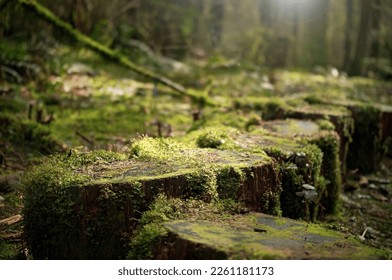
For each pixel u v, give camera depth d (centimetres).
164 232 141
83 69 394
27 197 161
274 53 572
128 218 153
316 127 238
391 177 290
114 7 511
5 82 340
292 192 192
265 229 145
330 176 227
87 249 155
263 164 173
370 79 560
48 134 259
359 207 239
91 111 318
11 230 183
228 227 144
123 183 153
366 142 288
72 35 327
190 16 598
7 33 420
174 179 157
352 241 142
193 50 570
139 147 178
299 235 143
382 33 662
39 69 361
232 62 475
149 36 542
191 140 206
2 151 246
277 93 400
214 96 372
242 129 241
